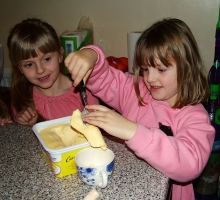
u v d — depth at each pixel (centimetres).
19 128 92
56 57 132
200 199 146
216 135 131
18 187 62
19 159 73
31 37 121
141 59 89
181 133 78
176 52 85
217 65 128
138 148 66
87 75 80
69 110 142
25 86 143
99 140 64
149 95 105
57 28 184
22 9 189
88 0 169
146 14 159
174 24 92
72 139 70
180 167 66
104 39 174
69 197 58
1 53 143
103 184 58
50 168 68
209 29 149
